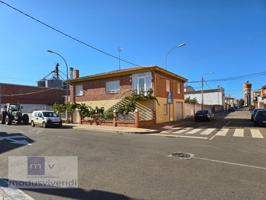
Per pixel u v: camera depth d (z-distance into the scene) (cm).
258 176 736
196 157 1001
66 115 3259
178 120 3472
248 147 1255
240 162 915
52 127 2631
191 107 4541
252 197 571
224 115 5134
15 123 3238
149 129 2219
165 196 579
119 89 3056
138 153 1081
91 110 2988
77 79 3438
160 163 898
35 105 5684
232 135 1789
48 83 6109
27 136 1709
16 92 5400
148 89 2800
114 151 1129
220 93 8462
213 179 706
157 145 1304
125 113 2609
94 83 3322
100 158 983
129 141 1454
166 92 3123
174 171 790
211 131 2075
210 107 6694
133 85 2947
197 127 2448
